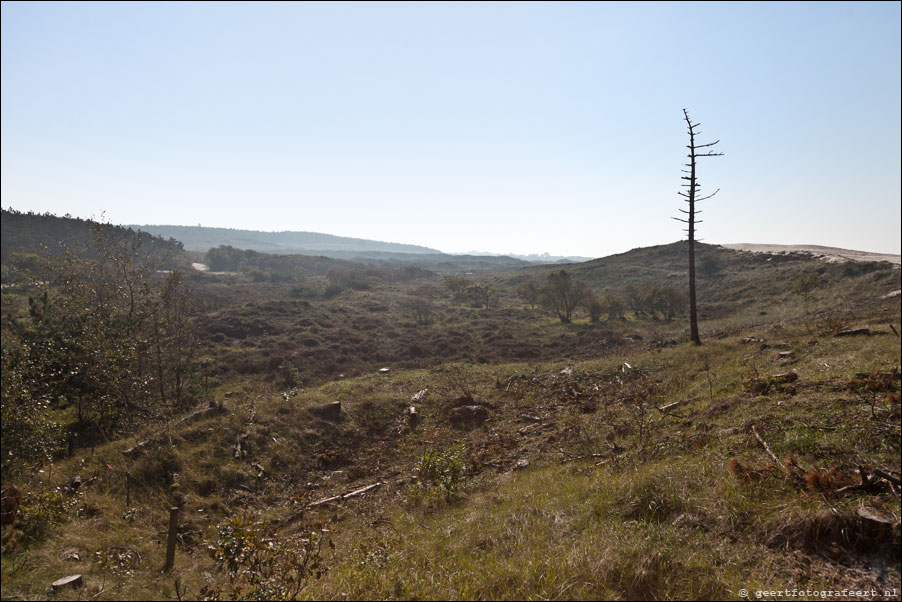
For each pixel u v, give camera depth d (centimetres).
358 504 959
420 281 8106
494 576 436
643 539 460
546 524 558
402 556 540
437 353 2866
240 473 1087
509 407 1540
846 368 1048
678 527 490
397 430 1405
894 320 1675
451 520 693
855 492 479
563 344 2961
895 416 682
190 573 620
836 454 601
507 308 4806
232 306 4375
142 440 1106
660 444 833
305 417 1380
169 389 1695
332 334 3281
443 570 483
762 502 500
